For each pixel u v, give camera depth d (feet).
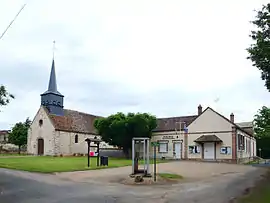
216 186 55.42
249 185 56.34
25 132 187.21
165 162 113.80
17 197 42.06
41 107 165.27
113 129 139.03
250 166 101.30
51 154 155.22
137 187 54.29
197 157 140.36
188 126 145.18
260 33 51.24
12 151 181.88
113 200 41.65
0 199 40.45
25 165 81.00
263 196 44.80
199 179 66.39
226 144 134.62
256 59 52.42
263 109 197.06
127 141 140.87
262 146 193.88
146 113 146.82
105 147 176.96
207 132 139.64
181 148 145.48
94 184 56.39
